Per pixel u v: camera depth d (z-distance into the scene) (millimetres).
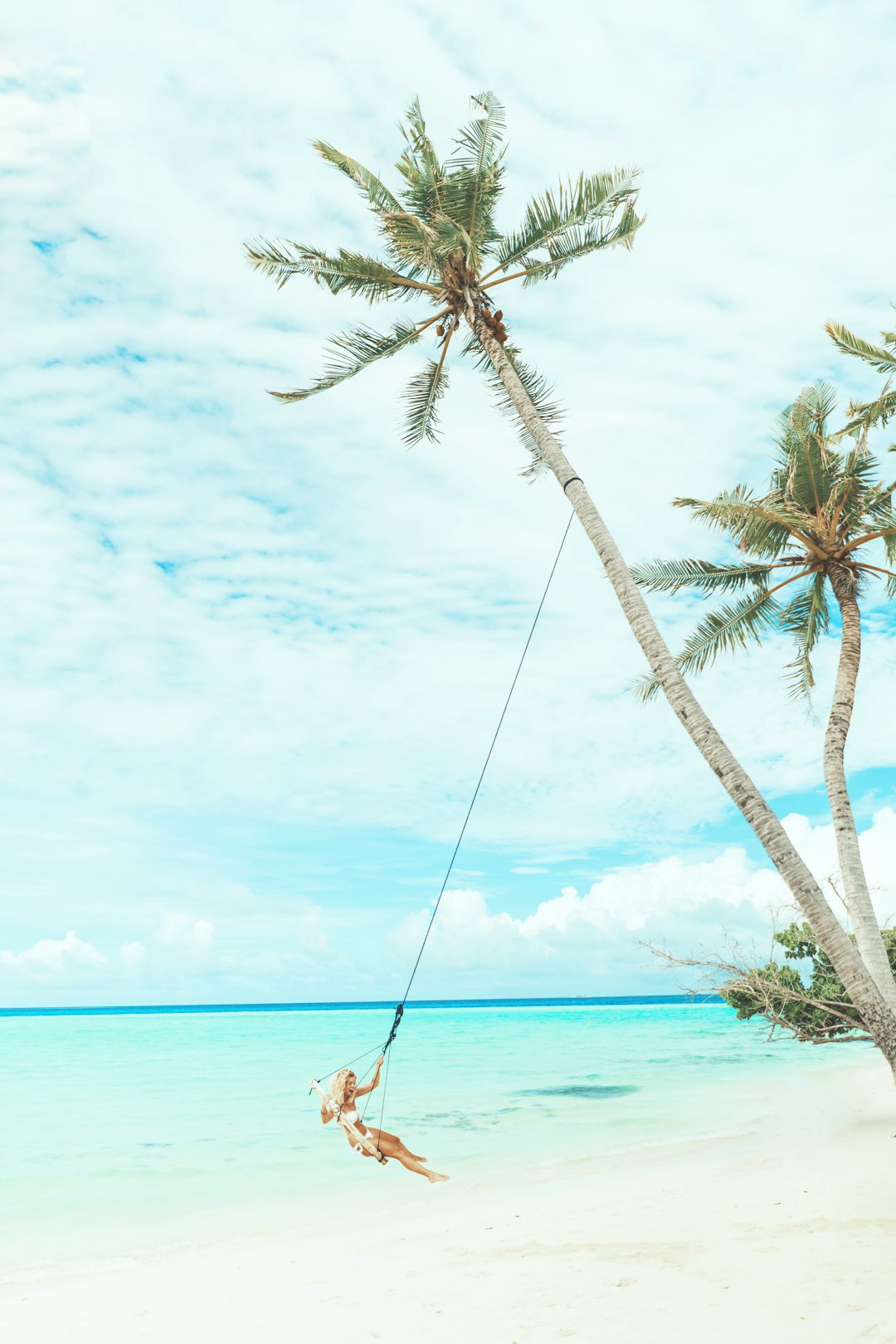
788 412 17016
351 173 14625
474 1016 113438
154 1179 16938
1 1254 12383
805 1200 10672
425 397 16609
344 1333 7645
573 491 13383
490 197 14688
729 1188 12156
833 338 17438
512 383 14250
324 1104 10258
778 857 10883
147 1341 8039
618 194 14477
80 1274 11297
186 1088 31984
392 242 14016
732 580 18922
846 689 15781
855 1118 18469
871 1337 6152
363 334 15328
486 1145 18953
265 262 14828
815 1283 7449
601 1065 36188
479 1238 10969
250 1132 22109
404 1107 24688
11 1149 20109
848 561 17156
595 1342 6762
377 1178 16656
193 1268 11062
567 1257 9438
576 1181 14961
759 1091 25688
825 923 10578
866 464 16688
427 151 14922
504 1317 7637
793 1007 19750
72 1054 49312
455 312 15156
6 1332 8641
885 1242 8367
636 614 12312
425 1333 7434
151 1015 180250
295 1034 71750
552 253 15062
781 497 17156
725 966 18906
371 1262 10305
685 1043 50031
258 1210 14539
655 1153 17047
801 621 19547
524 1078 31906
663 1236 9805
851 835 14430
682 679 11898
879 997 10344
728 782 11320
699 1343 6449
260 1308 8766
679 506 16828
